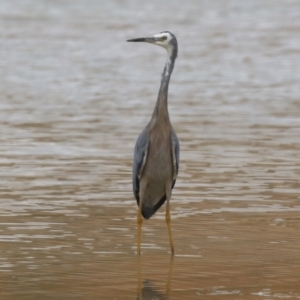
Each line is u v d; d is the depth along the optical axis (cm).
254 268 1067
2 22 4212
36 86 2675
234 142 1881
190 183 1510
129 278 1027
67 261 1089
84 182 1515
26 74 2905
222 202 1388
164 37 1221
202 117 2181
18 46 3528
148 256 1120
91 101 2419
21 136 1925
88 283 1004
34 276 1027
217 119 2156
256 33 3997
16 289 977
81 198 1405
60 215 1302
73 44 3619
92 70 3022
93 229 1234
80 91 2592
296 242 1177
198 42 3703
